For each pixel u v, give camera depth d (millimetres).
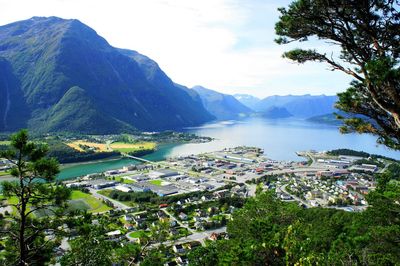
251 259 32219
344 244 35781
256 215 51875
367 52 21062
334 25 21312
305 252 29250
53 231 23891
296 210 51500
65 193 22766
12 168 21688
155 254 28609
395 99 18656
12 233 22547
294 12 21578
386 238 31641
